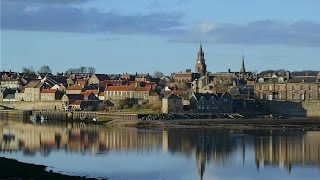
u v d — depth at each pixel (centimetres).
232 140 16125
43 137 17275
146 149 14062
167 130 19725
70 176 9506
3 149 14088
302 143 15338
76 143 15438
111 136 17462
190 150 13850
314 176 10388
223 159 12388
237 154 13175
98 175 10238
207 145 14875
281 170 11025
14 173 9488
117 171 10725
